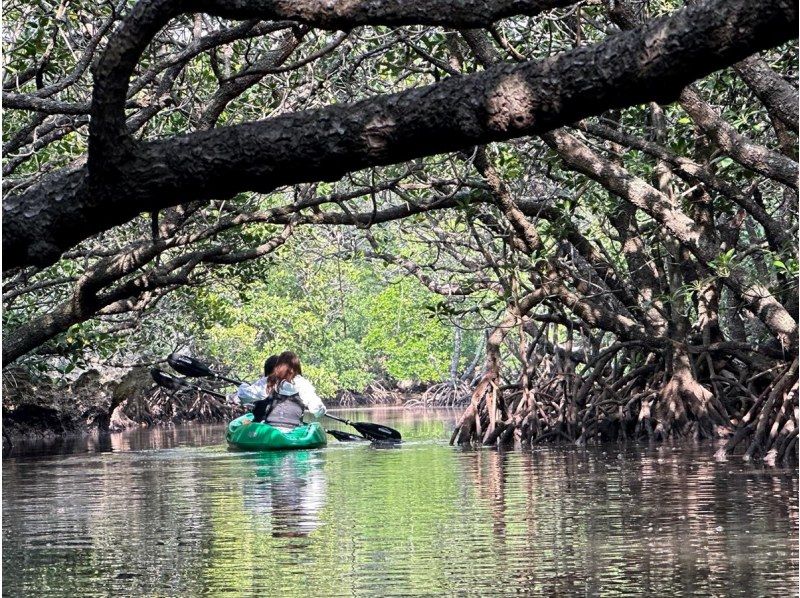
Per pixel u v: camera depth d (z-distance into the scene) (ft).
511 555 23.04
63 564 23.56
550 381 57.41
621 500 31.07
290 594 19.81
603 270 59.16
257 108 42.09
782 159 35.78
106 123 10.43
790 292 50.08
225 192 10.76
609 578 20.49
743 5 9.23
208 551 24.70
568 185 50.96
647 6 39.91
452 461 46.62
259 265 61.00
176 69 34.76
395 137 10.30
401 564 22.39
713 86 43.86
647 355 56.95
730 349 54.03
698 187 48.70
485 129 10.14
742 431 44.75
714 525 26.04
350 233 83.51
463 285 61.16
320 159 10.45
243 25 24.95
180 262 43.34
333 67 39.52
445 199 51.65
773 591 19.02
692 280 55.88
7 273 44.06
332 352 157.58
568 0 10.71
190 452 58.18
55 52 34.83
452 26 10.77
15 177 37.32
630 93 9.78
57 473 46.96
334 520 28.94
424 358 155.74
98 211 10.79
